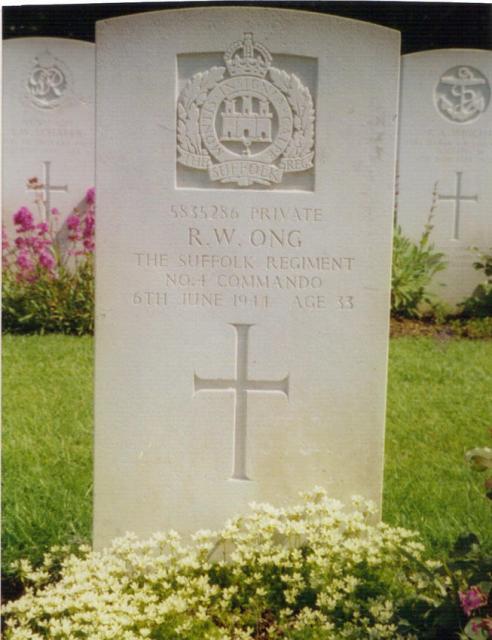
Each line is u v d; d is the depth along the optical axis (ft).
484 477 7.33
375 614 5.44
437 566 5.74
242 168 5.90
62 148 10.18
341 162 5.91
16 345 9.59
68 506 6.84
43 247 10.25
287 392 6.05
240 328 5.99
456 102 10.59
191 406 6.03
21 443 7.63
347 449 6.10
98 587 5.68
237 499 6.11
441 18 12.11
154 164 5.87
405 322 10.71
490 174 10.71
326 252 5.97
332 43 5.84
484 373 9.11
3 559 6.24
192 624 5.50
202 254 5.94
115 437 6.02
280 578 5.79
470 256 10.82
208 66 5.85
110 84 5.81
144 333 5.96
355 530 5.98
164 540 5.97
